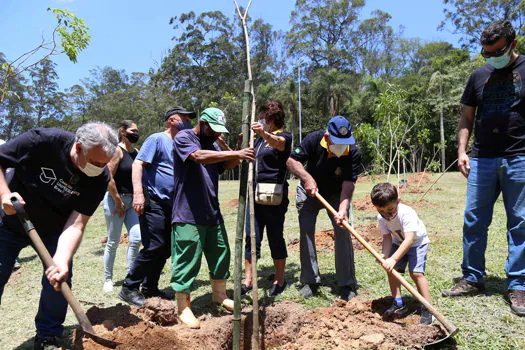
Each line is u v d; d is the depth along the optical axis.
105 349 3.28
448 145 42.28
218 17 48.69
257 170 4.87
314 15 53.09
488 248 6.32
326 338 3.54
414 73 54.72
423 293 3.86
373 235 7.66
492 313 3.95
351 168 4.46
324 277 5.41
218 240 4.27
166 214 4.68
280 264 4.91
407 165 42.56
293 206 12.79
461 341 3.46
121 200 5.25
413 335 3.42
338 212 4.25
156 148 4.72
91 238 9.66
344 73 50.41
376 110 10.99
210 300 4.82
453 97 36.84
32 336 4.06
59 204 3.34
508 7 36.62
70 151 3.14
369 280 5.09
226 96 12.82
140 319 3.88
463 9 41.06
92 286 5.56
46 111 50.47
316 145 4.51
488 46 4.04
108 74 62.72
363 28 54.19
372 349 3.32
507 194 4.27
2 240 3.37
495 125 4.31
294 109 44.50
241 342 3.75
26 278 6.32
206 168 4.13
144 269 4.66
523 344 3.38
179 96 49.31
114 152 3.03
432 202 12.36
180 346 3.41
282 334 3.72
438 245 6.65
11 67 8.45
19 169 3.20
